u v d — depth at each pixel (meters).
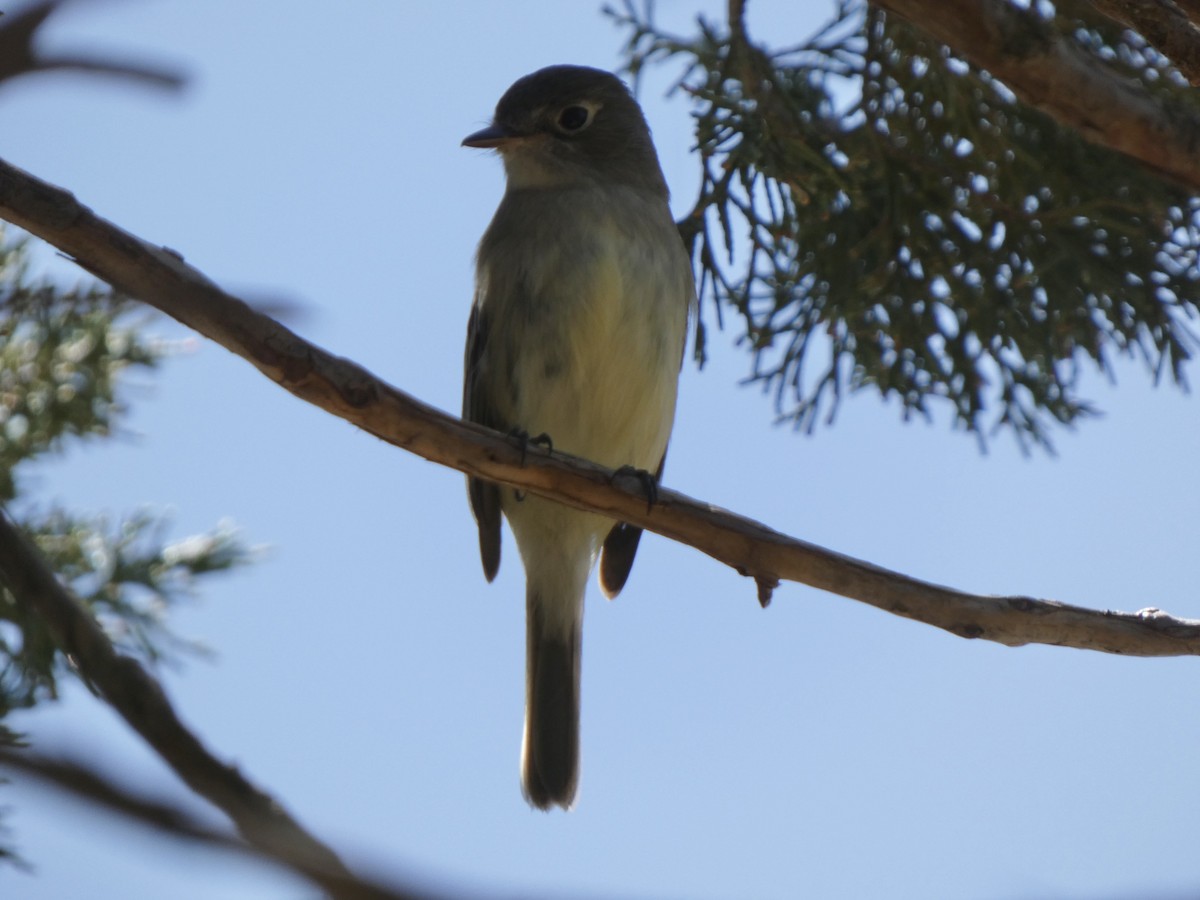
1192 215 10.27
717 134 10.38
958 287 10.58
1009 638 8.34
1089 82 7.56
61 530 9.33
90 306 9.43
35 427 9.43
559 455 8.33
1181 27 7.36
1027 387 10.95
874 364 11.10
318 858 2.41
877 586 8.33
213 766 3.34
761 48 10.23
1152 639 8.30
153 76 3.65
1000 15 7.27
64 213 6.60
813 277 10.94
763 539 8.34
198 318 7.06
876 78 10.17
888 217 10.33
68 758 2.45
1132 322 10.73
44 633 8.04
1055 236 10.37
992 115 9.99
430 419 7.94
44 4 3.49
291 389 7.46
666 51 10.59
